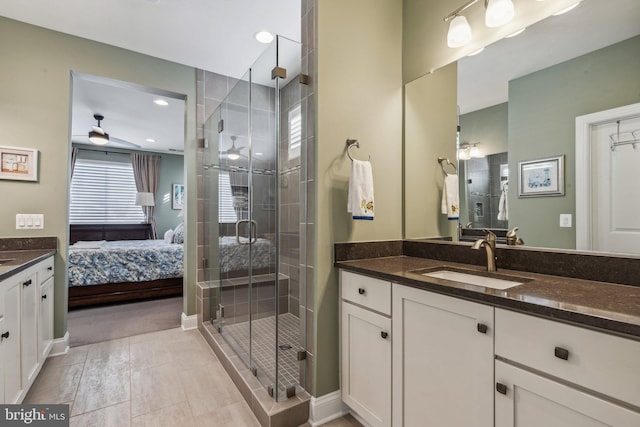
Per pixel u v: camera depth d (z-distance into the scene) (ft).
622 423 2.41
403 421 4.37
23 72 7.56
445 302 3.81
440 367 3.87
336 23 5.81
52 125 7.85
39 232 7.67
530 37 4.81
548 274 4.52
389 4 6.66
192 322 10.02
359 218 5.52
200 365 7.48
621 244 3.89
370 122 6.21
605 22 4.09
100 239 20.54
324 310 5.52
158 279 13.46
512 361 3.14
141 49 8.92
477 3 5.48
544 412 2.89
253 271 6.52
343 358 5.53
